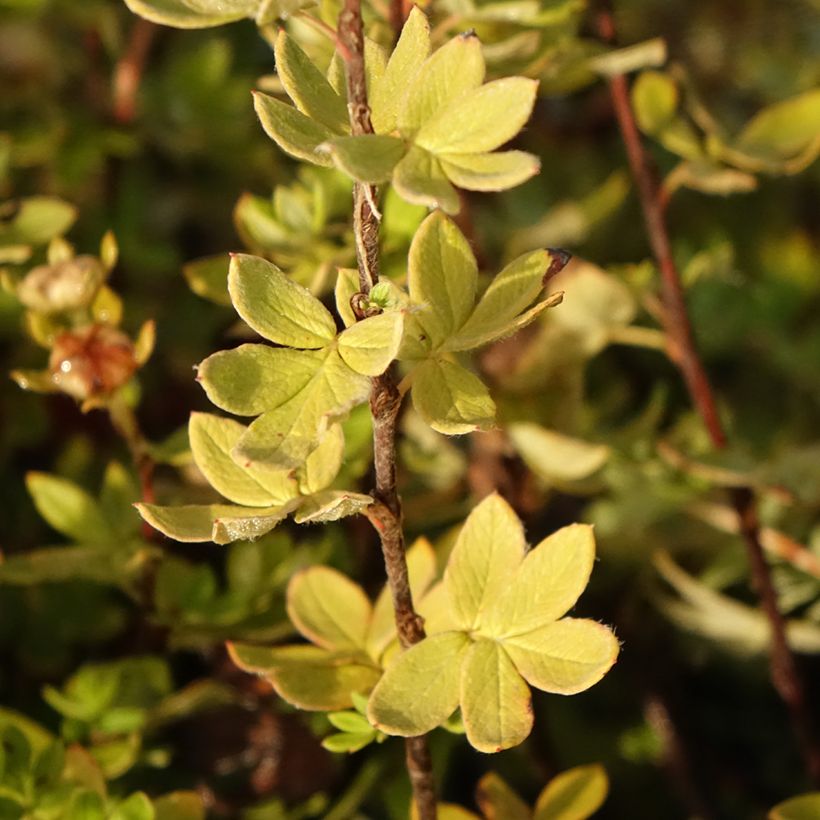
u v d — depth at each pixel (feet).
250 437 0.98
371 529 1.49
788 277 1.96
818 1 2.25
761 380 1.93
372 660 1.16
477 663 1.06
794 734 1.68
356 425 1.35
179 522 1.04
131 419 1.32
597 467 1.50
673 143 1.46
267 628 1.40
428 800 1.13
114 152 1.77
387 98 1.01
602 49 1.42
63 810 1.26
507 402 1.50
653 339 1.49
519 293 1.03
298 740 1.44
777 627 1.46
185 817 1.29
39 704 1.49
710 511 1.51
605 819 1.62
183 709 1.38
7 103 1.82
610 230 2.01
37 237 1.46
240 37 1.98
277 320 1.00
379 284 1.01
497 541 1.07
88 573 1.37
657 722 1.66
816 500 1.43
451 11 1.37
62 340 1.29
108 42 1.86
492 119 0.97
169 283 1.78
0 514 1.64
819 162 2.08
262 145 1.84
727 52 2.25
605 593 1.68
